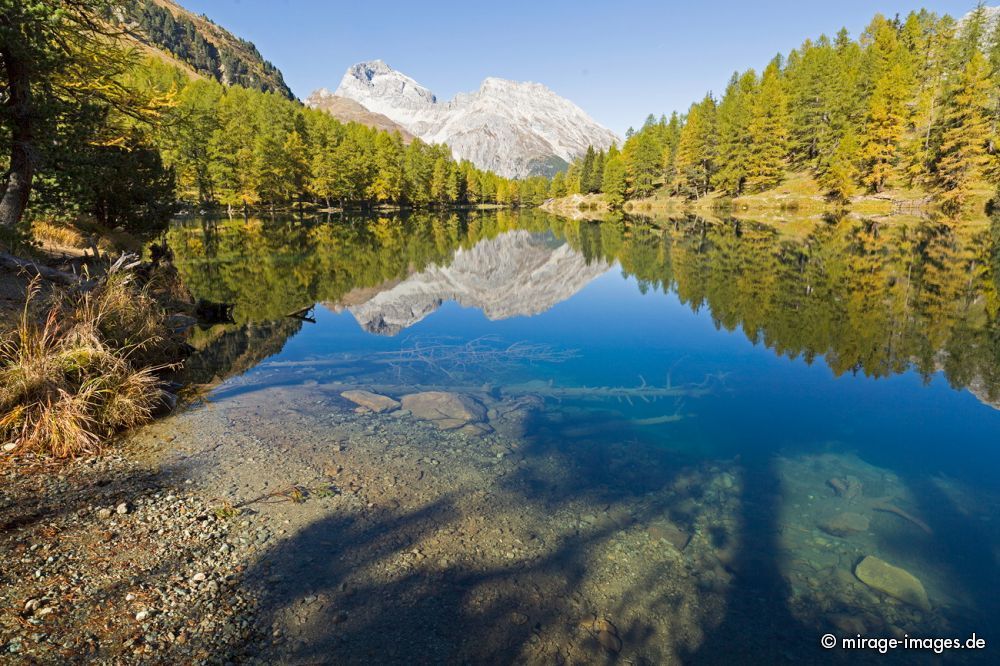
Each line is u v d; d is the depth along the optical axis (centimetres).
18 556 399
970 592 416
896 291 1741
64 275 1016
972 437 700
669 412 787
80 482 527
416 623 365
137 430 665
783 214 5734
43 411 595
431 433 694
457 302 1731
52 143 1378
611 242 3938
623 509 529
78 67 1449
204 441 641
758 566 445
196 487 532
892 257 2511
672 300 1739
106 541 430
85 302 791
